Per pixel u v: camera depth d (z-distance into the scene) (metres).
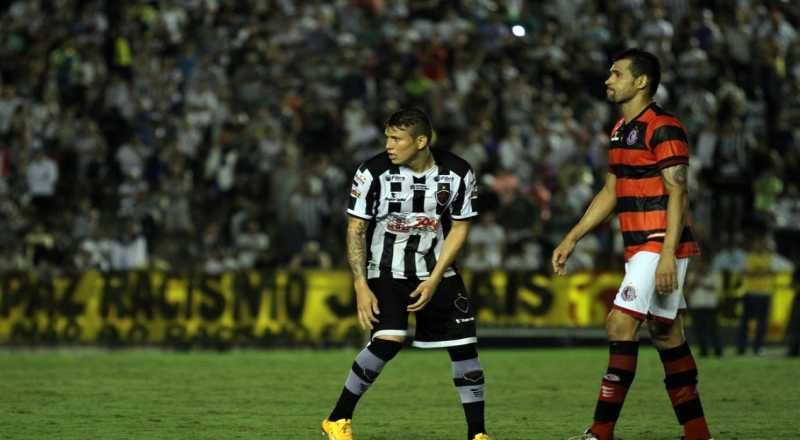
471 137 74.38
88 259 67.69
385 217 24.88
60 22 88.19
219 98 79.50
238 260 68.12
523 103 79.25
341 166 73.81
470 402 25.22
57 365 48.88
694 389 25.39
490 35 84.12
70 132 78.50
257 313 62.94
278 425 30.09
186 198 71.62
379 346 24.94
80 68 83.50
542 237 69.56
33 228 70.56
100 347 63.25
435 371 45.50
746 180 75.12
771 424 30.42
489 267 66.69
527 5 88.50
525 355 55.94
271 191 72.00
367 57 82.25
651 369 46.00
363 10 86.56
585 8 88.56
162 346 63.00
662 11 88.12
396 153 24.38
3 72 87.12
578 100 80.56
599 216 25.56
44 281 63.78
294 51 81.69
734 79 85.19
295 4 86.31
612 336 24.72
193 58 82.06
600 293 64.62
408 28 84.88
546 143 75.19
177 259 70.06
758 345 59.78
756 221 72.44
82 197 73.81
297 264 66.38
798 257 73.19
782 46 86.75
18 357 54.31
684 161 23.92
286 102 77.88
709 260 67.75
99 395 37.28
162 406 34.28
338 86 79.50
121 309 63.38
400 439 27.67
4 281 63.91
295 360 52.03
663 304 24.70
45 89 84.75
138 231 69.25
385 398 36.38
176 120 78.62
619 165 24.78
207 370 46.41
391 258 24.95
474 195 24.92
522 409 33.84
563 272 25.72
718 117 80.69
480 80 79.50
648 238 24.42
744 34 86.31
